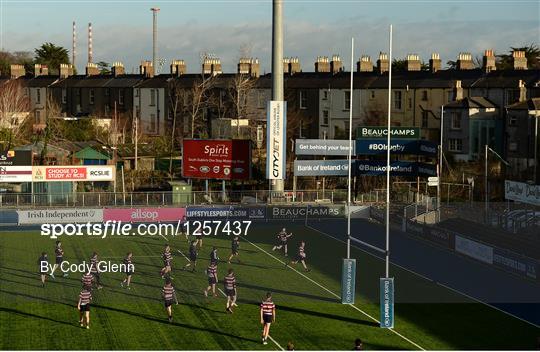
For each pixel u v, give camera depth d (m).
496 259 65.25
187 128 146.75
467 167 112.44
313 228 86.81
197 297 53.94
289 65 149.50
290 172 116.06
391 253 71.81
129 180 109.31
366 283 58.75
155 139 136.00
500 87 118.31
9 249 70.88
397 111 129.38
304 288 56.97
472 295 55.12
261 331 45.75
